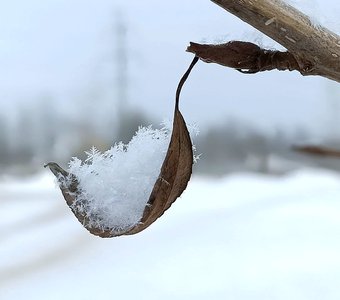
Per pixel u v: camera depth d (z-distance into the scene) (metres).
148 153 0.16
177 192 0.15
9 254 0.79
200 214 0.95
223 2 0.12
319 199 0.98
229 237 0.81
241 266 0.69
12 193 1.22
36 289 0.65
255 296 0.61
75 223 0.95
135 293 0.63
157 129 0.16
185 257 0.73
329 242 0.77
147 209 0.15
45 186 1.29
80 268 0.72
